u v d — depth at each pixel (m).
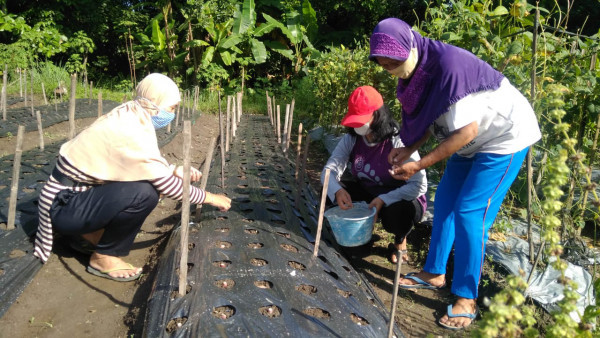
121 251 2.83
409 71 2.41
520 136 2.42
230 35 12.96
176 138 7.18
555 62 3.56
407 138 2.68
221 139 4.13
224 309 2.25
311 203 4.32
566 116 3.38
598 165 3.81
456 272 2.63
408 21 16.28
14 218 3.03
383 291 3.04
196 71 13.06
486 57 3.59
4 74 6.54
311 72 8.87
